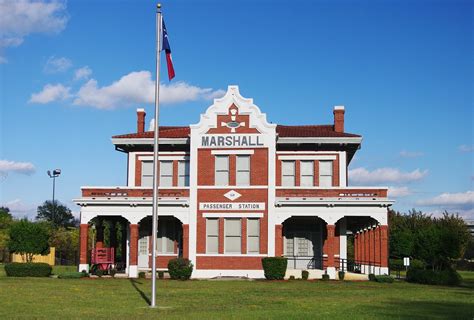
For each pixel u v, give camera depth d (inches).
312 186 1616.6
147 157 1702.8
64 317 729.6
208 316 740.7
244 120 1579.7
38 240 1673.2
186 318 719.7
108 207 1546.5
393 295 1069.8
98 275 1514.5
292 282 1368.1
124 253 1784.0
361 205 1510.8
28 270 1481.3
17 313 770.8
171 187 1573.6
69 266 2529.5
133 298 978.1
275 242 1530.5
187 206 1561.3
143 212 1546.5
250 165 1565.0
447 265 1457.9
